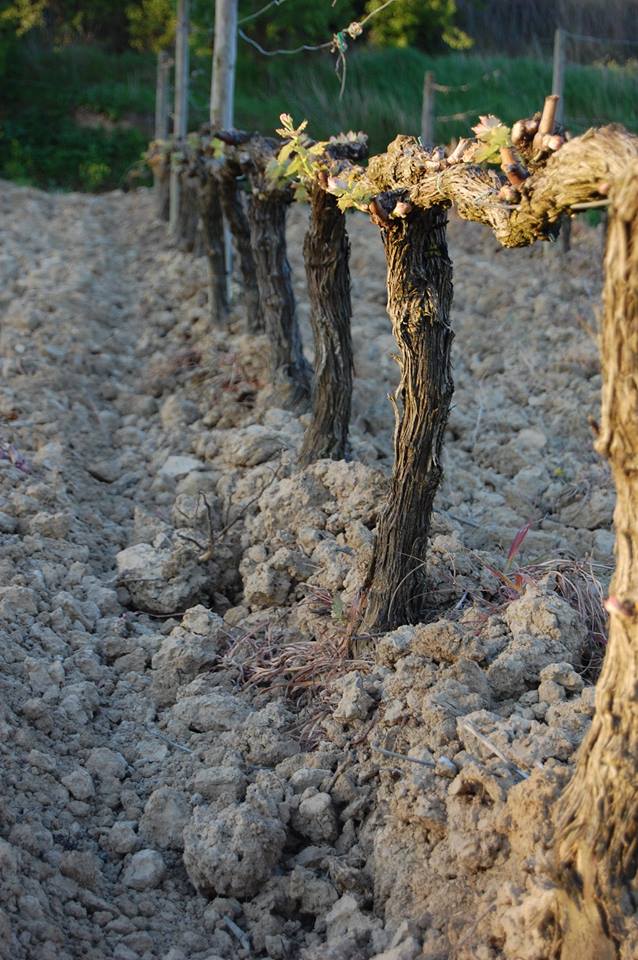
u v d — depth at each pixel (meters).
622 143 2.45
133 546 5.36
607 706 2.57
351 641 4.19
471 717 3.37
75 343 8.41
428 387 3.85
